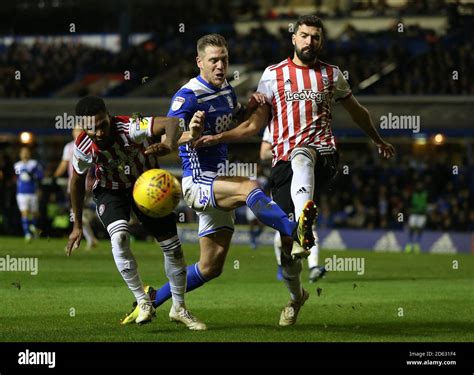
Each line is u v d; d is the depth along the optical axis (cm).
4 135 6544
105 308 2062
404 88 5931
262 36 7212
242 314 1995
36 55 7431
